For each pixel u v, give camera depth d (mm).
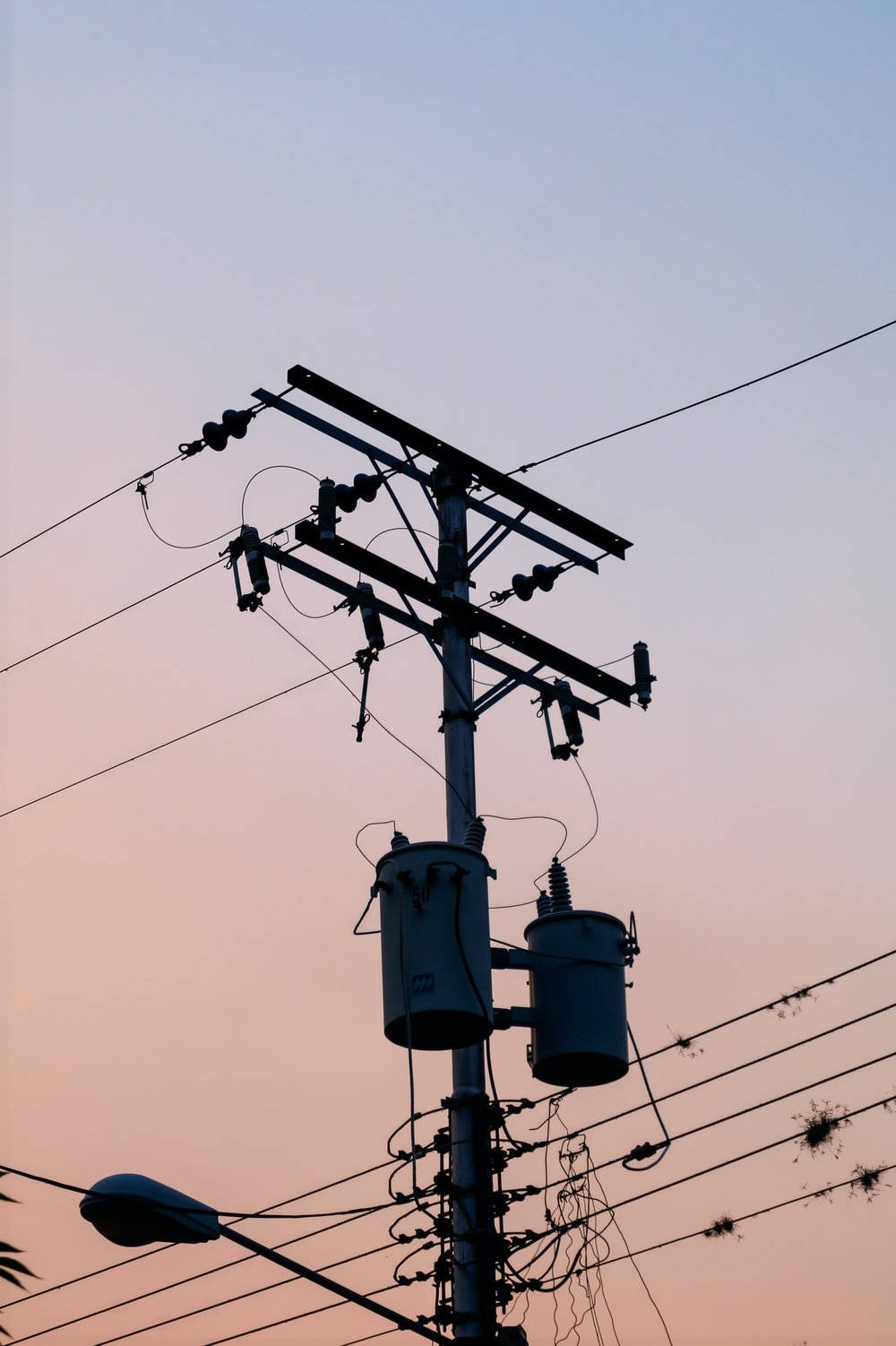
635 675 22328
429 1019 18266
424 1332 17797
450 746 20266
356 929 19047
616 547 22781
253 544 21234
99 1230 18312
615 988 19953
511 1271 18172
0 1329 12398
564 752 21938
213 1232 18297
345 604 21625
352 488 21141
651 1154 20000
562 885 20578
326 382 21594
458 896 18516
